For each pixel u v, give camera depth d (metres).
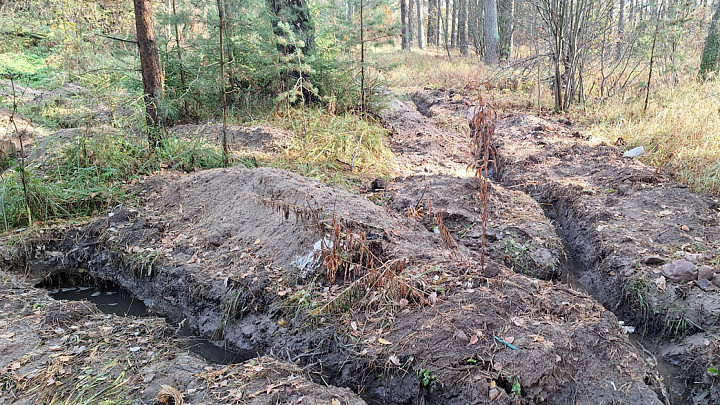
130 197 5.76
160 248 4.88
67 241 5.13
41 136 7.71
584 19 11.21
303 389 3.08
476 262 4.37
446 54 26.38
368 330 3.61
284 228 4.62
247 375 3.23
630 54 11.89
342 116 8.46
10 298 4.17
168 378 3.25
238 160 6.59
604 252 4.96
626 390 3.13
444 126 10.41
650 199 5.68
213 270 4.48
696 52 13.14
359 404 3.00
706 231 4.96
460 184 6.20
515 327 3.48
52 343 3.59
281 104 8.67
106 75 7.71
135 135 6.88
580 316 3.67
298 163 6.79
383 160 7.47
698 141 6.96
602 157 7.32
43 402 3.02
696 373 3.60
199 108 8.93
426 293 3.83
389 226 4.77
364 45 8.97
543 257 5.00
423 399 3.16
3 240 5.05
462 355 3.26
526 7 19.06
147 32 6.37
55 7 15.83
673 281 4.29
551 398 3.11
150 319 4.05
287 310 3.94
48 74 12.66
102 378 3.24
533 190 6.84
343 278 4.14
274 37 8.38
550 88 12.83
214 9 8.35
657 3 10.93
